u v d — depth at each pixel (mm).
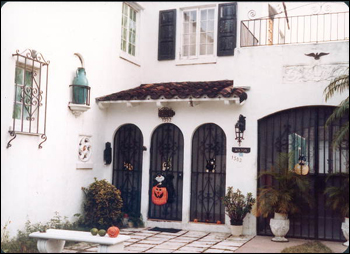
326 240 8578
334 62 8727
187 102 9820
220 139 9703
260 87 9273
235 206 8930
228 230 9281
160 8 11719
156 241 8242
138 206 10203
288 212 8555
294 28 13062
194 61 11234
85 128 9562
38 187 8086
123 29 11227
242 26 10789
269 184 9094
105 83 10242
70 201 9031
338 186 8617
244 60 9438
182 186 9961
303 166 8852
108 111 10469
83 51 9422
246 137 9289
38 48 8078
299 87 8953
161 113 9906
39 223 8094
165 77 11547
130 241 8203
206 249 7555
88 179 9672
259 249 7598
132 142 10422
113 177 10414
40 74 8094
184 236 8805
